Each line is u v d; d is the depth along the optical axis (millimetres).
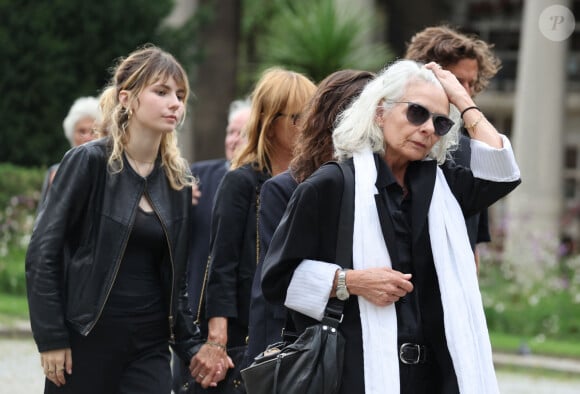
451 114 8859
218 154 45000
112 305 10242
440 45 11461
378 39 51969
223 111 45031
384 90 8312
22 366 20359
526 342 26750
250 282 11227
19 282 30766
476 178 8633
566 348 26203
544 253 33094
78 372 10227
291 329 8664
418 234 8195
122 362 10352
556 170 40062
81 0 38969
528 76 40406
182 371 11914
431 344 8195
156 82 10430
